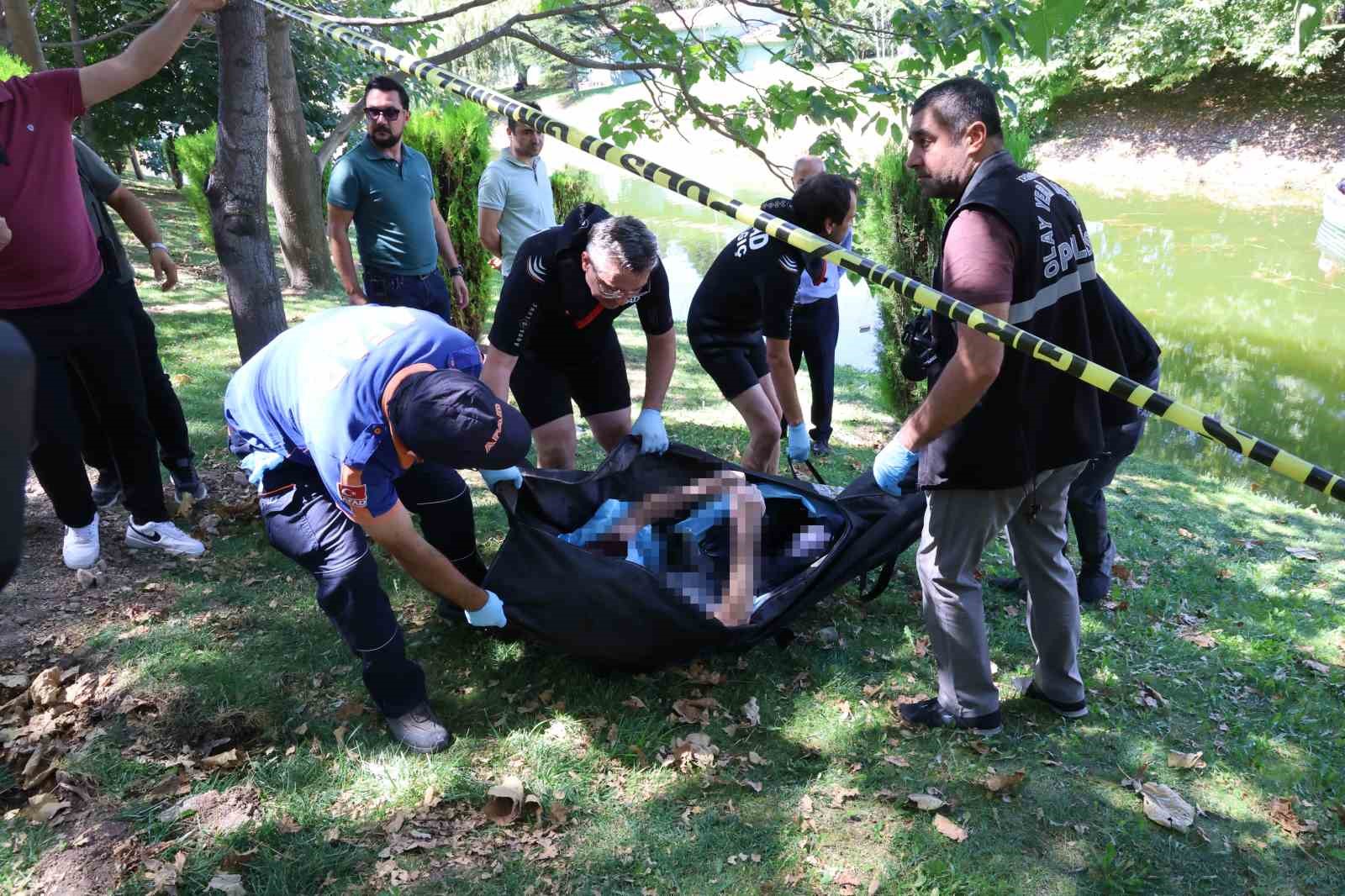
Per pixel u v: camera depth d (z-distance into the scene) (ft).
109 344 11.07
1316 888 8.19
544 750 9.30
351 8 30.42
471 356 8.38
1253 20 71.15
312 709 9.70
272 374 8.66
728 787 9.04
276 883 7.66
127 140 51.34
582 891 7.79
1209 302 39.91
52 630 10.55
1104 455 12.00
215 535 12.89
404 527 8.35
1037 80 77.97
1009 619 12.28
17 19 31.91
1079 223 8.80
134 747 9.02
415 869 7.91
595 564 9.52
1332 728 10.37
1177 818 8.81
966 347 7.90
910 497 11.52
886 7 14.74
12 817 8.16
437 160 24.34
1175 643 11.97
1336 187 49.14
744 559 10.74
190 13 10.77
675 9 15.02
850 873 8.10
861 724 10.02
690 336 13.43
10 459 1.79
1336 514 20.85
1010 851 8.43
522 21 14.06
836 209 12.14
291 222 29.55
